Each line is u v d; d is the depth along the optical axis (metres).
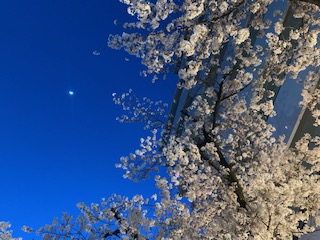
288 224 7.91
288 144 11.73
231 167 8.13
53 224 8.98
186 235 8.55
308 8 7.13
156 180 8.37
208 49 6.13
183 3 6.36
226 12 6.31
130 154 9.45
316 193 8.28
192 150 8.06
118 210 8.77
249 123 9.70
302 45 7.69
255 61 8.15
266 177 8.26
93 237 8.68
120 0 5.40
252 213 7.43
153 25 6.10
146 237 8.17
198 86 9.78
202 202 9.24
